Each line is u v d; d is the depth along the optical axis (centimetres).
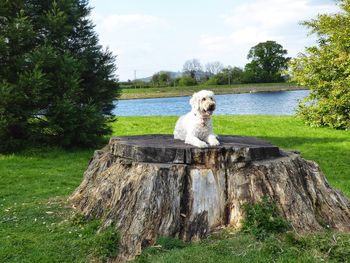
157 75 4000
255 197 251
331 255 212
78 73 608
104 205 278
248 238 229
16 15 603
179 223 245
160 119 1053
